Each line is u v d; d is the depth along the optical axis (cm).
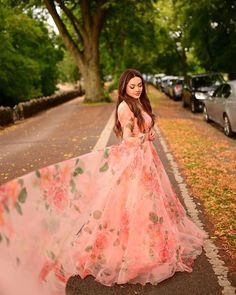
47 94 4491
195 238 447
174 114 1964
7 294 267
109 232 386
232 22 2309
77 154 1023
